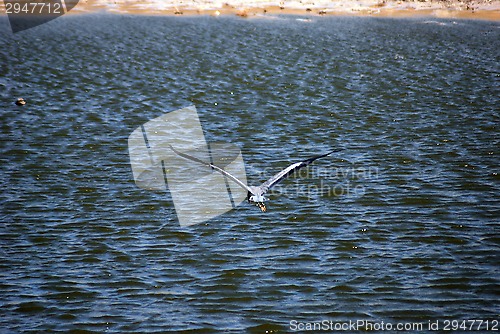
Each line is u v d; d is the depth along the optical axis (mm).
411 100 160625
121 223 102688
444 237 97812
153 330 78438
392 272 89438
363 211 105875
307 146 131750
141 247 96188
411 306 82562
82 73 185500
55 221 103062
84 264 92000
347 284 87000
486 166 121125
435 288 85938
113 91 169750
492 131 138750
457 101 159375
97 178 117812
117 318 80625
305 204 108125
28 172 119938
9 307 82500
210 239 98188
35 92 168250
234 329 78812
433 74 182625
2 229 100438
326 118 148125
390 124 143750
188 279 88625
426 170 119875
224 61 196500
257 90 169875
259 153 128375
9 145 131625
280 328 78875
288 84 174375
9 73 184625
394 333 77938
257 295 85125
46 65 193000
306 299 84188
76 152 129125
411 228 100562
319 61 196250
